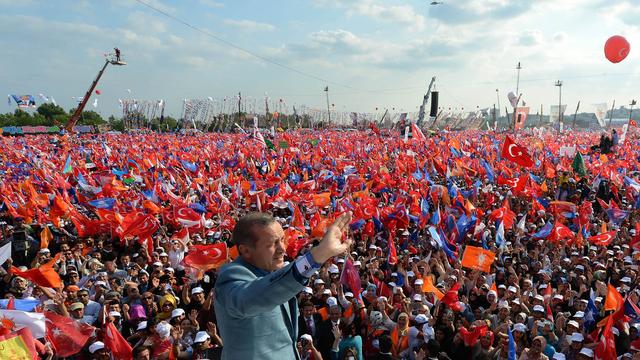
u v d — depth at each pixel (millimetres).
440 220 19719
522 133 91312
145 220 16438
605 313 12680
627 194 27812
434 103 62000
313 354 10086
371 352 11234
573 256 16828
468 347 10883
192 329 10922
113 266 14766
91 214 22719
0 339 7051
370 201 21297
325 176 30562
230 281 2910
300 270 2586
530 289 13594
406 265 15398
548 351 10492
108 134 88000
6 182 29688
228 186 28922
